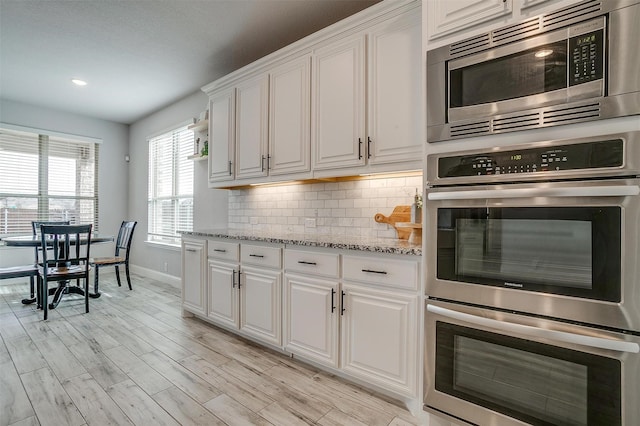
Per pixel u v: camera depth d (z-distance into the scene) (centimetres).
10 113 445
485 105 137
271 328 235
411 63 192
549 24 122
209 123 329
